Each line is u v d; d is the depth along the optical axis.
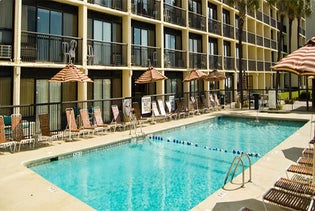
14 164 8.30
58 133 12.48
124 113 14.23
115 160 10.23
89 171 9.07
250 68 33.16
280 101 26.30
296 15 32.34
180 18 22.23
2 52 11.78
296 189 5.41
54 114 13.76
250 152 11.39
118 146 11.61
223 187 6.68
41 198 6.09
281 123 17.55
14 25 12.07
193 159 10.38
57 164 9.49
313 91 22.97
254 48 34.56
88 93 15.44
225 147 12.26
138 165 9.70
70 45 14.27
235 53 29.97
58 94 13.95
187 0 22.58
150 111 15.92
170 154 11.02
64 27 14.33
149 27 19.61
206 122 17.72
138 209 6.56
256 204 5.77
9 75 12.16
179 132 15.30
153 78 15.29
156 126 14.89
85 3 14.51
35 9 13.23
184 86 22.78
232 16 29.83
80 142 11.14
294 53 5.30
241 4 23.91
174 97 19.62
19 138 9.80
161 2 19.78
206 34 24.86
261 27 36.75
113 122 14.16
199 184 8.02
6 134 10.27
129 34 17.02
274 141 13.41
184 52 22.44
